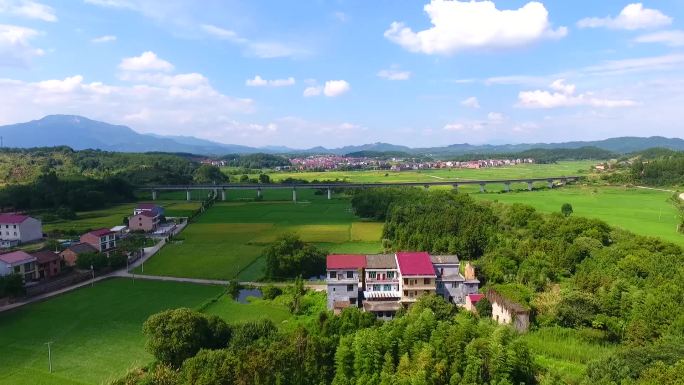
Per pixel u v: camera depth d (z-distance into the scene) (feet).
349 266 321.32
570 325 275.39
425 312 236.22
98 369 233.55
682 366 171.83
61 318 306.96
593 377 193.88
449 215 498.28
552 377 198.39
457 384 187.83
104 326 292.40
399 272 320.29
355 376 196.85
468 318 258.37
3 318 307.17
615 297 279.90
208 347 234.38
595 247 404.16
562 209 640.17
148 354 250.16
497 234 447.83
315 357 201.16
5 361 242.37
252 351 201.67
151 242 544.62
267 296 349.82
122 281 396.57
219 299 348.79
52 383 218.59
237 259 466.70
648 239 410.31
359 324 247.50
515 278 351.87
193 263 452.35
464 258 425.69
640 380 174.40
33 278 388.16
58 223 652.48
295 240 415.03
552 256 383.86
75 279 392.47
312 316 307.58
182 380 194.70
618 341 259.19
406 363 196.54
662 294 268.00
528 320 271.49
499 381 192.75
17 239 525.34
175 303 338.54
